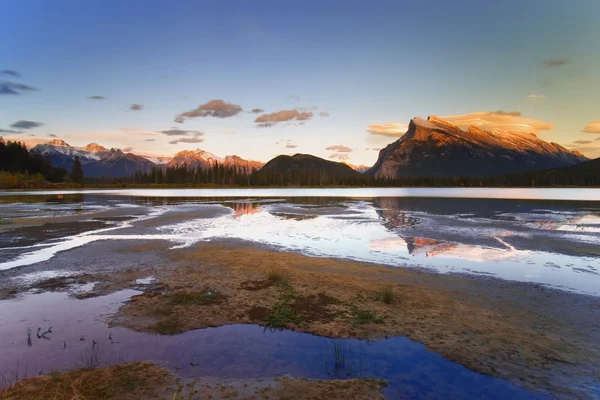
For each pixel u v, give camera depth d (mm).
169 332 7031
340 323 7523
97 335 6852
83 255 13938
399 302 8844
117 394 4816
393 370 5699
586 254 14922
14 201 48312
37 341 6559
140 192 86750
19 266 12180
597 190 99375
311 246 16641
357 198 62000
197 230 21453
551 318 8016
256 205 43719
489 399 4934
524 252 15352
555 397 4996
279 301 8797
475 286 10469
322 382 5230
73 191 87250
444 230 21734
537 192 86438
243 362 5902
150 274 11227
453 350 6352
